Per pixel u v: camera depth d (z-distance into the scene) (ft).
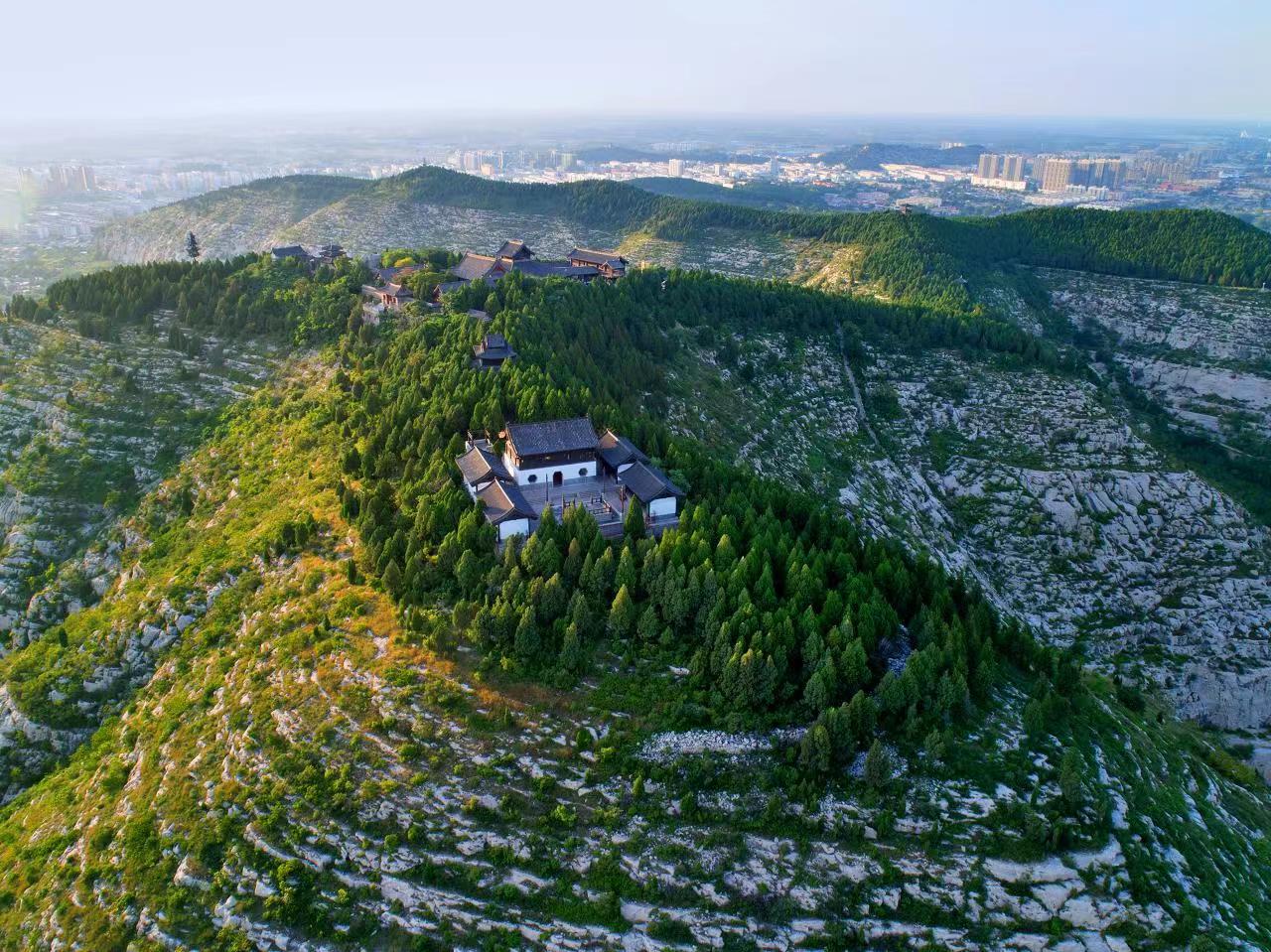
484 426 338.95
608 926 194.39
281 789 217.36
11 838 247.29
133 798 233.76
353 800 212.23
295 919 199.41
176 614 297.53
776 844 202.80
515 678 232.32
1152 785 241.76
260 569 301.84
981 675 239.09
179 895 207.10
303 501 330.75
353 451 338.13
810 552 279.90
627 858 201.77
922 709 228.22
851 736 213.87
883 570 278.67
